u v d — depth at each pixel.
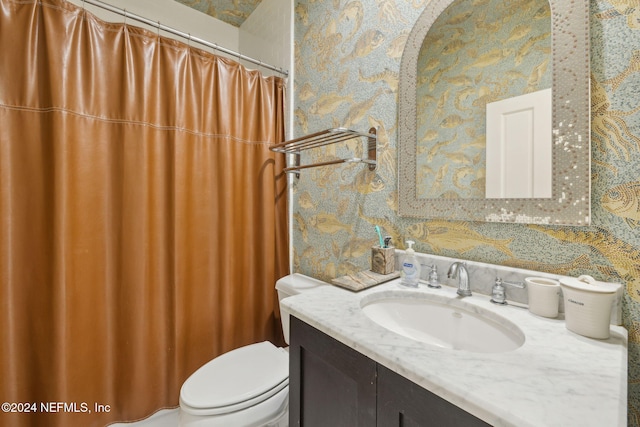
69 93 1.09
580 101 0.69
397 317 0.90
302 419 0.75
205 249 1.45
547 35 0.75
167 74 1.33
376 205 1.21
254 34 2.06
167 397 1.36
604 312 0.59
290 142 1.41
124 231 1.24
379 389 0.55
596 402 0.40
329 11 1.44
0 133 1.00
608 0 0.67
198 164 1.42
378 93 1.20
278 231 1.72
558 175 0.72
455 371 0.47
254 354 1.24
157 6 1.91
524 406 0.39
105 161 1.20
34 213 1.07
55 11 1.07
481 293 0.86
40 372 1.08
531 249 0.79
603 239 0.67
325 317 0.69
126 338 1.25
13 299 1.03
